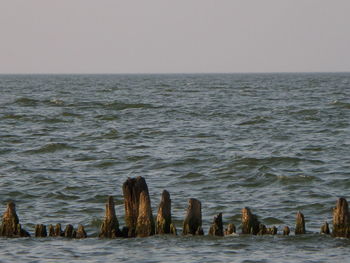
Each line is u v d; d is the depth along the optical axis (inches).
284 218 2780.5
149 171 3917.3
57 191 3319.4
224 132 5748.0
